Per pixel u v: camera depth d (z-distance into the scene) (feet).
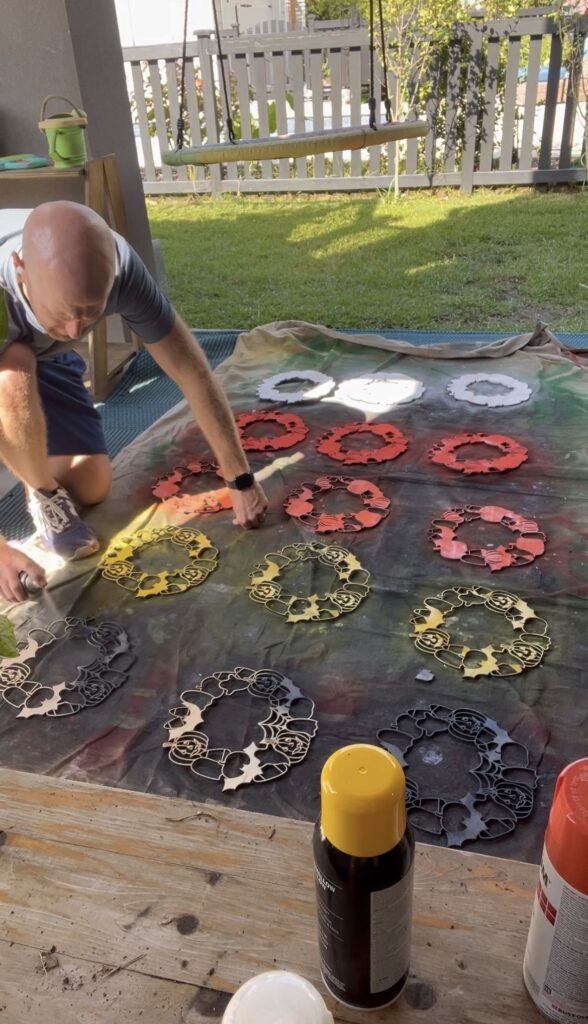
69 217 5.20
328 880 2.15
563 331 12.26
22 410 6.41
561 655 5.80
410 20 18.61
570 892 2.05
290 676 5.78
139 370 11.77
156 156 22.62
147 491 8.31
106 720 5.48
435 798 4.76
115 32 11.06
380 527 7.45
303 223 18.81
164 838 2.91
